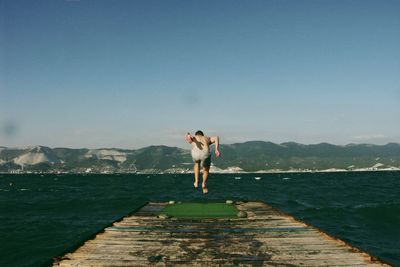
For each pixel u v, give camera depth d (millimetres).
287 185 80750
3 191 60562
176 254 6770
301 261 6297
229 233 8648
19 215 25453
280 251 6961
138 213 12375
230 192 53906
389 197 41188
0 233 17969
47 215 25391
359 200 37094
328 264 6109
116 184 92875
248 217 11125
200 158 10336
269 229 9109
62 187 76688
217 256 6633
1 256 13594
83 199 39250
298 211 26094
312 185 79625
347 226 19844
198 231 8898
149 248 7219
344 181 105312
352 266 5977
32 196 46875
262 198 40562
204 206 13961
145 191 57344
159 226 9625
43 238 16703
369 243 15711
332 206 30000
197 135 10562
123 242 7746
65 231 18578
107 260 6363
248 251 6977
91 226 20203
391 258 13234
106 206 31484
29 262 12805
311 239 7973
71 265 6066
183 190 60562
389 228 19266
